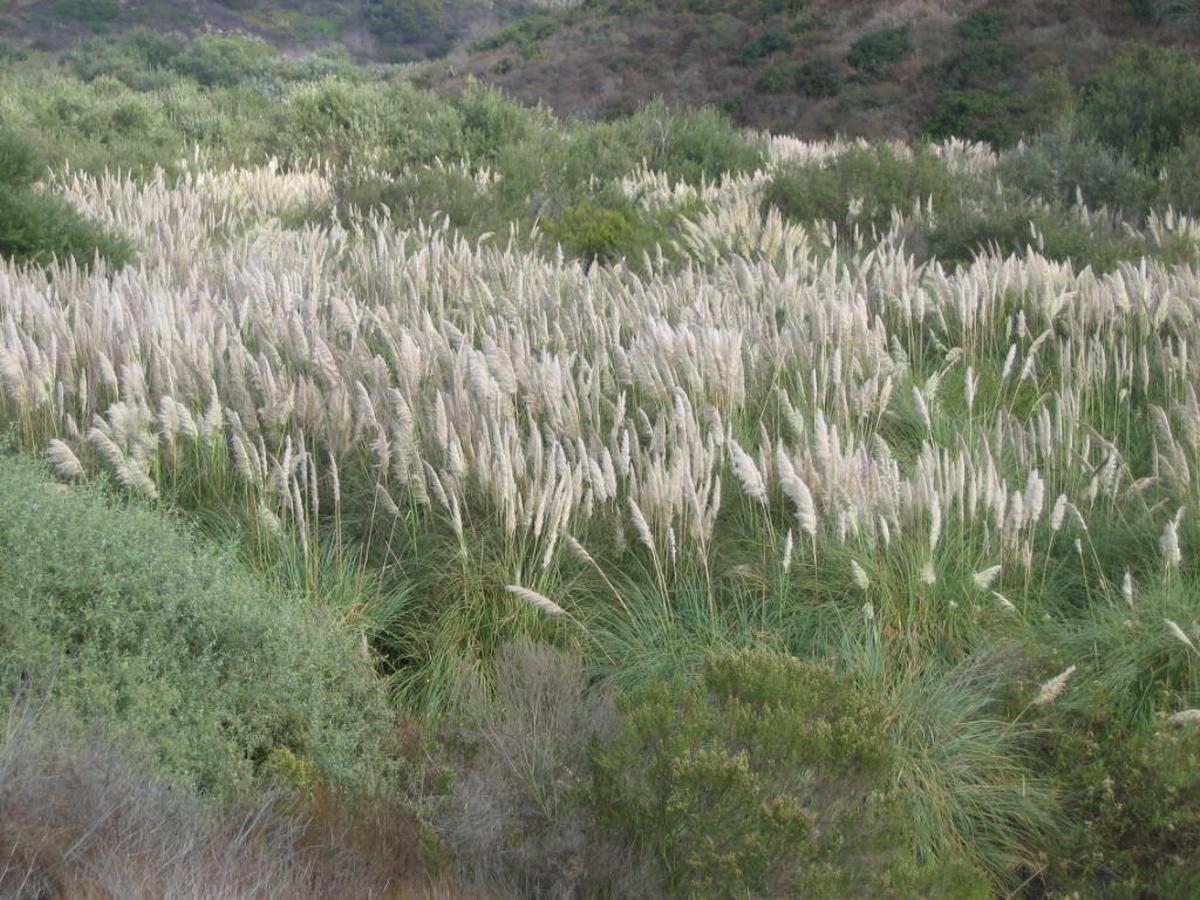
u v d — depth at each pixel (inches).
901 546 233.0
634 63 1582.2
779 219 498.9
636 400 293.9
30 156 488.7
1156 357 330.3
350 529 245.8
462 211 628.1
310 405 258.1
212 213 586.6
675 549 231.6
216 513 240.7
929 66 1246.9
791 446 285.3
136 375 246.2
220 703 167.3
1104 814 185.6
